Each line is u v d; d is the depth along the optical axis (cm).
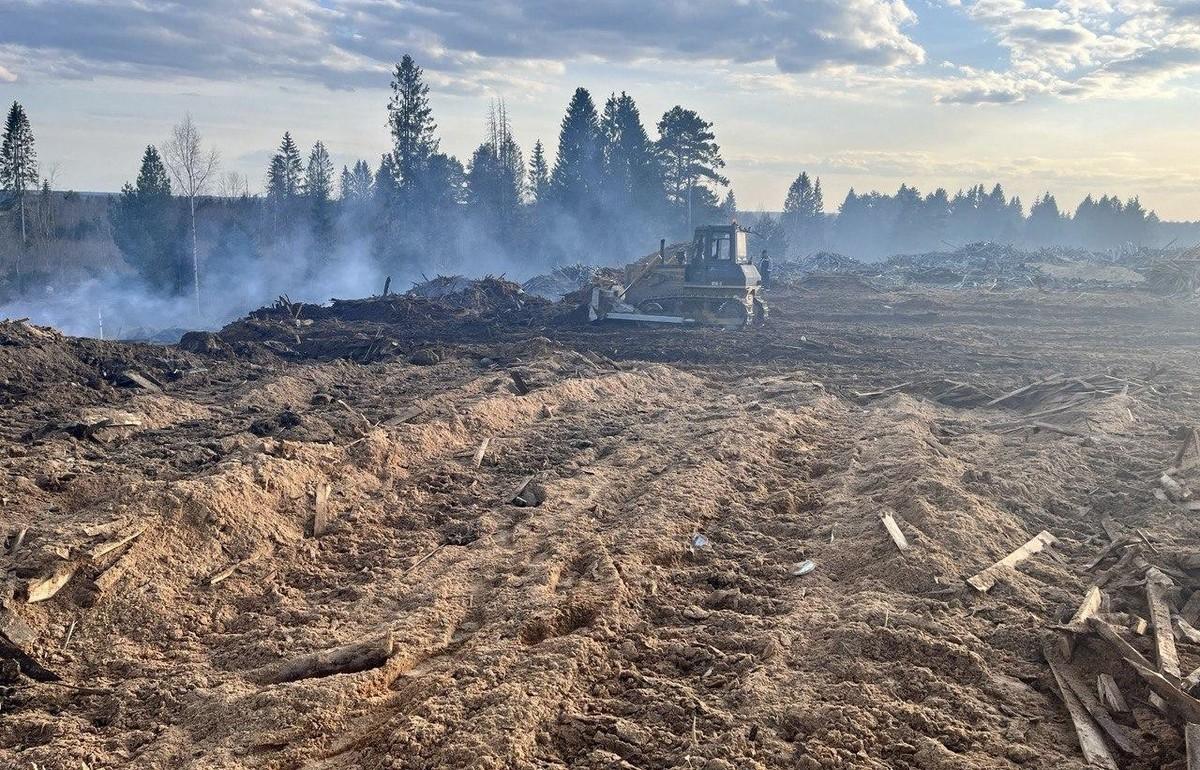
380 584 809
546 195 7881
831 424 1465
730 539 912
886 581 782
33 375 1597
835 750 523
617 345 2475
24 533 793
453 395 1584
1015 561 814
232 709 581
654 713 577
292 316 3062
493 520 975
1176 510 942
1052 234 14675
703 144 7731
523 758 521
